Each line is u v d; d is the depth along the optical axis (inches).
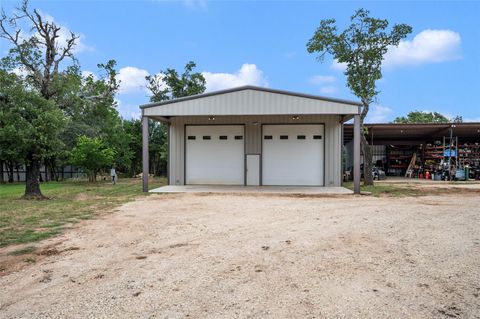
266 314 108.7
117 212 315.3
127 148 975.0
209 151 644.1
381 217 282.7
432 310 111.3
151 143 1038.4
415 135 909.2
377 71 597.6
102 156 766.5
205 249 185.9
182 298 121.4
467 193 488.1
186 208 340.2
